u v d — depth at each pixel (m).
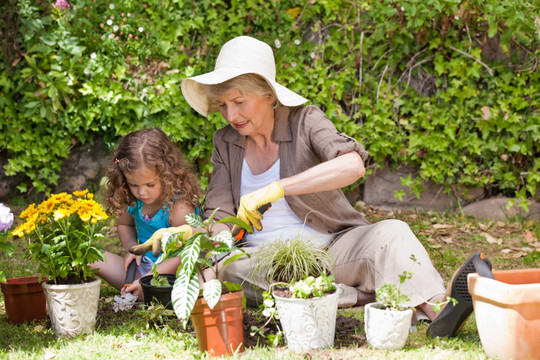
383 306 2.42
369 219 5.21
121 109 5.36
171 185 3.12
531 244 4.57
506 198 5.35
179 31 5.37
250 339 2.51
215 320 2.30
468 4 5.16
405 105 5.43
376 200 5.60
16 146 5.40
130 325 2.66
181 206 3.21
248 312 2.80
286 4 5.41
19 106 5.42
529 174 5.29
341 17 5.39
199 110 3.31
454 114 5.36
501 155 5.34
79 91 5.33
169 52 5.43
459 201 5.48
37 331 2.74
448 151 5.41
